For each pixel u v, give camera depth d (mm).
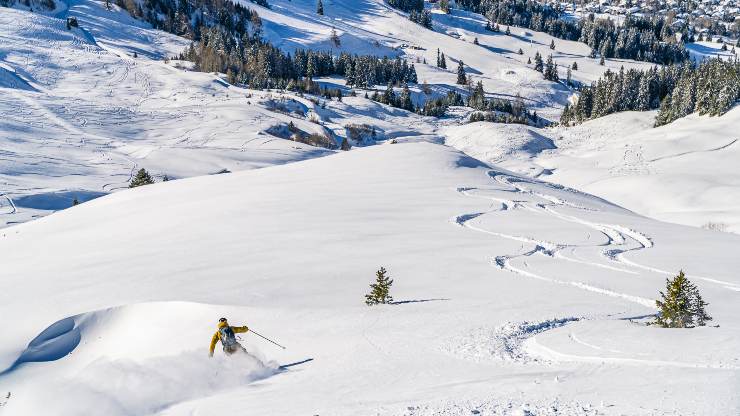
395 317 13742
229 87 168750
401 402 7598
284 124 135125
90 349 15312
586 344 9484
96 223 34125
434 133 161000
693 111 131625
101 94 145750
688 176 91812
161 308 16047
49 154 95625
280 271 20297
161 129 124062
